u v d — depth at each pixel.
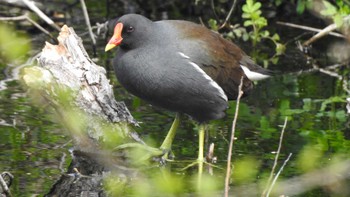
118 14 17.92
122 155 11.00
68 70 10.88
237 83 11.66
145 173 10.55
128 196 9.70
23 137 11.34
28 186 9.72
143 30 10.84
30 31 16.72
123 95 13.34
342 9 15.47
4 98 12.86
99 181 10.20
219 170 10.58
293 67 15.55
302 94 13.94
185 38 11.09
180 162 10.90
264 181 10.12
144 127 11.98
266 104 13.35
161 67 10.80
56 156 10.76
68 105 10.91
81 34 16.67
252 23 16.22
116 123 11.12
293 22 17.81
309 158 10.02
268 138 11.71
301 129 12.12
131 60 10.88
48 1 18.31
